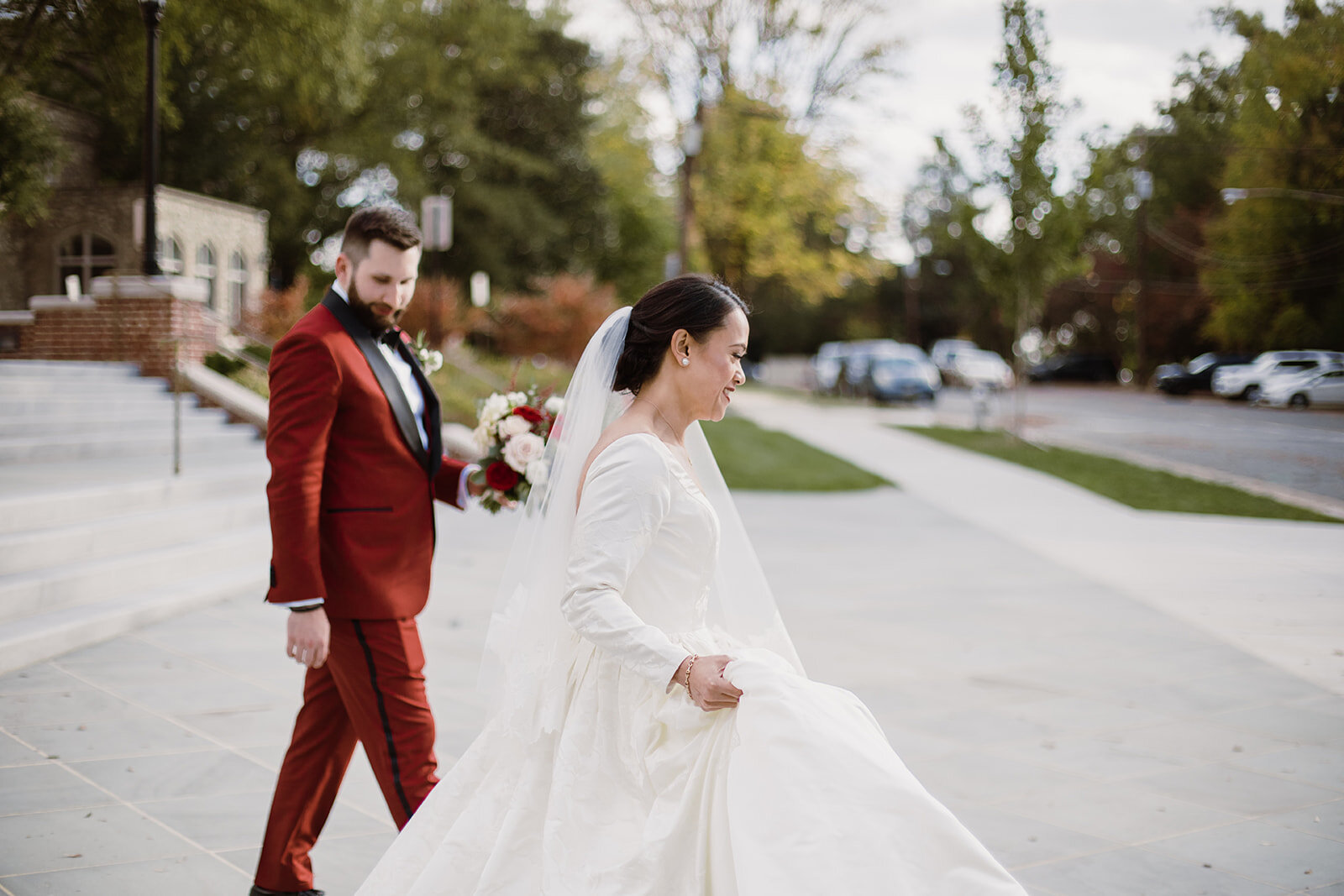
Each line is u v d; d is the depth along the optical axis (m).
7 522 6.00
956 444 19.36
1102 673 5.64
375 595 2.65
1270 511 11.95
